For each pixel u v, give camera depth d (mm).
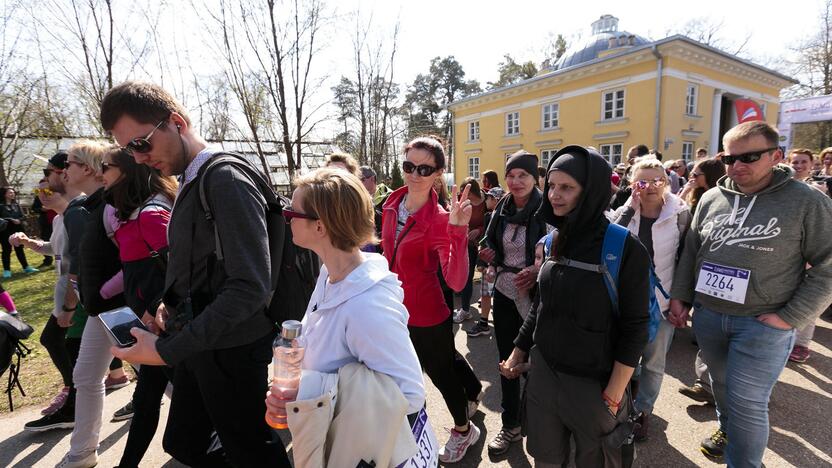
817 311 1807
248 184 1503
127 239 1973
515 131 23938
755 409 1940
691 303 2342
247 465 1653
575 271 1643
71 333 2746
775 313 1894
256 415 1661
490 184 5988
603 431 1622
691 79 17875
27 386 3424
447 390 2350
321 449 1058
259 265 1438
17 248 8344
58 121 12719
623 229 1620
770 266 1890
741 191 2084
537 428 1751
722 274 2051
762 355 1919
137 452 2033
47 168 2828
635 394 2311
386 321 1161
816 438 2564
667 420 2812
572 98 20578
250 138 8422
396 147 12852
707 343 2193
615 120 18797
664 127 17328
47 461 2533
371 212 1297
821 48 23609
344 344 1194
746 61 19188
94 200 2271
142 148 1524
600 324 1600
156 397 2066
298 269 2096
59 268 2791
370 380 1097
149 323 1847
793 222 1839
